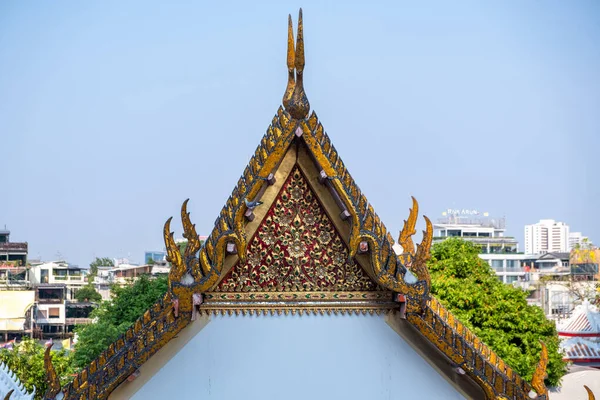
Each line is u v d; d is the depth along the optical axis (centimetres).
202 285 1146
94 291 12200
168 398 1177
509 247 14812
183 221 1162
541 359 1150
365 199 1163
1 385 1736
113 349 1156
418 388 1187
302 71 1158
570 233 19012
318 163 1163
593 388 5878
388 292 1195
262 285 1195
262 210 1191
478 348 1164
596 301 7875
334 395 1184
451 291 5231
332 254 1202
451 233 14950
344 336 1194
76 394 1149
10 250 11950
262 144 1160
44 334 10856
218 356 1184
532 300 10894
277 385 1182
